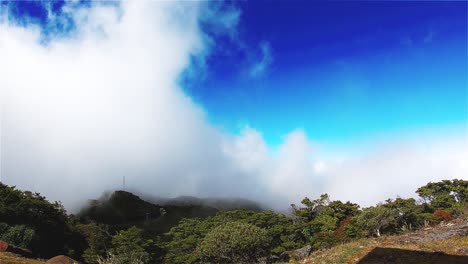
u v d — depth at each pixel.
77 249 63.94
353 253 19.06
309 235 62.50
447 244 18.11
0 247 27.59
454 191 68.12
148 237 74.31
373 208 51.69
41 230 53.28
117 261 51.50
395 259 16.83
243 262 41.62
